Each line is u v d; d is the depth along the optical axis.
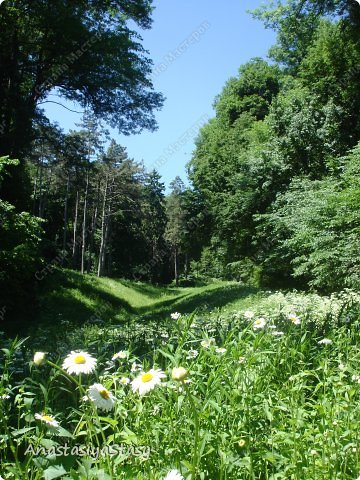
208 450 2.79
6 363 3.45
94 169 25.80
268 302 12.59
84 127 33.16
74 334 9.98
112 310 24.81
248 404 3.11
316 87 25.20
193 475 2.42
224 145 43.41
